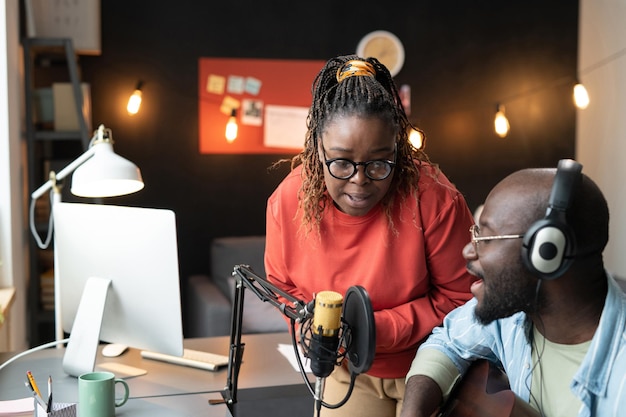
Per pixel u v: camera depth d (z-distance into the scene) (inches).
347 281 71.2
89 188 88.0
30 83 148.9
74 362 78.8
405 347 69.6
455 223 69.3
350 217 69.5
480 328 60.7
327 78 66.8
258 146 179.5
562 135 193.8
